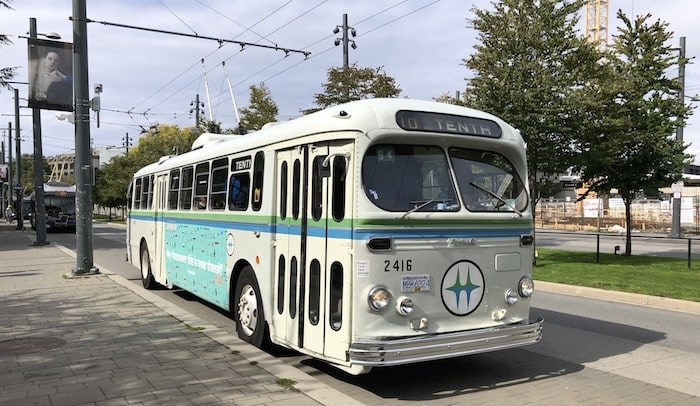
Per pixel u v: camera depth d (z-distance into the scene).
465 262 5.78
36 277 13.27
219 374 5.82
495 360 6.93
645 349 7.49
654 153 16.64
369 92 22.45
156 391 5.31
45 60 13.48
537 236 33.31
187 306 10.43
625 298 11.06
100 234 35.34
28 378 5.71
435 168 5.82
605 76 16.06
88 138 13.79
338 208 5.52
